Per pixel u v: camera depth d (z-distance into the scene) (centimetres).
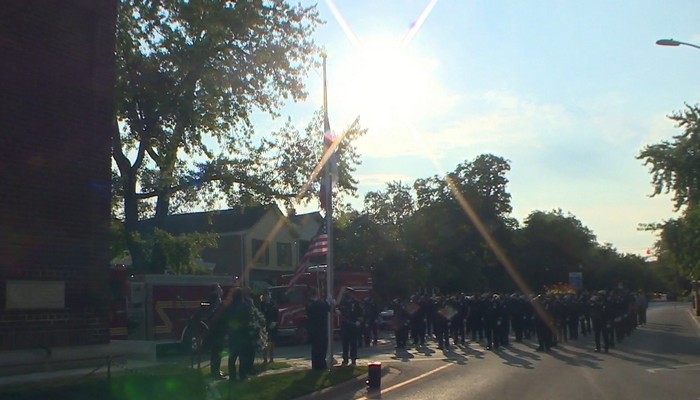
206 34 2877
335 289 3369
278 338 3098
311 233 6122
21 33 1330
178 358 2184
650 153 3384
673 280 12500
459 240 7019
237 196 3466
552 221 8238
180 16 2816
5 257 1273
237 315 1534
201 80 2927
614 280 9256
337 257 5041
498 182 7431
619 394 1426
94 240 1431
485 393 1466
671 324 4716
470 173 7462
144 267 3297
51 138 1369
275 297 3197
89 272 1417
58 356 1329
